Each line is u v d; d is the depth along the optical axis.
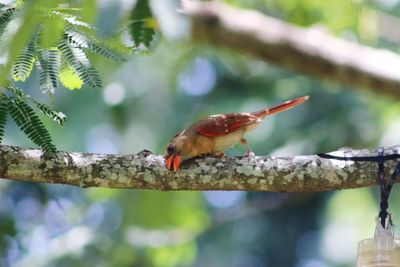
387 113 12.86
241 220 18.84
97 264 13.09
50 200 13.57
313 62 11.02
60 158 6.05
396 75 10.70
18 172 6.00
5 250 11.73
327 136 13.05
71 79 5.54
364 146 12.87
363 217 14.43
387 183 6.11
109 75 13.93
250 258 18.97
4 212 11.88
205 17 11.01
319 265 18.75
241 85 15.60
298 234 19.19
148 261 13.67
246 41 11.10
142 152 6.22
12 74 5.30
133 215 13.93
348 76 10.86
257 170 6.15
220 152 6.71
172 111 14.69
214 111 15.23
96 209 14.02
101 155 6.14
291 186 6.17
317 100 14.49
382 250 5.52
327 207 16.52
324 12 11.40
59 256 12.91
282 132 14.52
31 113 5.83
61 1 4.65
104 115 14.37
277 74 15.44
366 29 11.45
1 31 4.95
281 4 11.61
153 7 4.27
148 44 4.75
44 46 4.74
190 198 14.26
